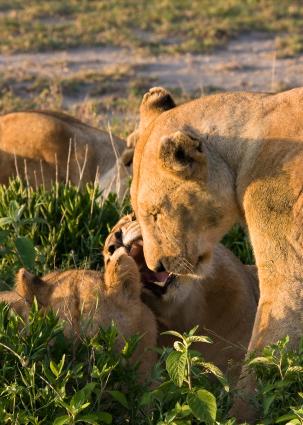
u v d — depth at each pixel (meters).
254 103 9.34
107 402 8.02
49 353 8.05
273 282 8.86
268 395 7.84
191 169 9.05
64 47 36.78
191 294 10.26
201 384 7.95
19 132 17.16
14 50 36.44
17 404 7.86
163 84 31.52
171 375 7.40
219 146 9.26
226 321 10.60
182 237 9.41
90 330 8.27
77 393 7.45
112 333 7.98
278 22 40.22
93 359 8.03
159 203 9.33
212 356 10.51
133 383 7.99
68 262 11.89
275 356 8.27
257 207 8.94
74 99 29.33
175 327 10.24
